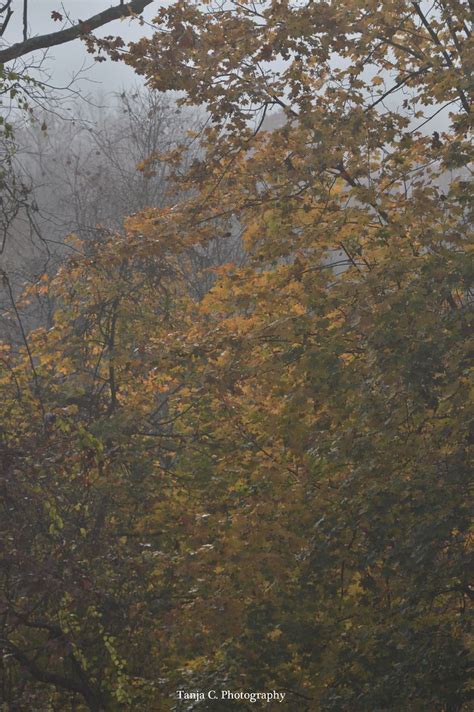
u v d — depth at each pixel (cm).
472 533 1072
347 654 1055
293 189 1168
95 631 1170
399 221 1091
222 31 1136
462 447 1034
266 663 1079
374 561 1037
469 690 1012
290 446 1139
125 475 1349
